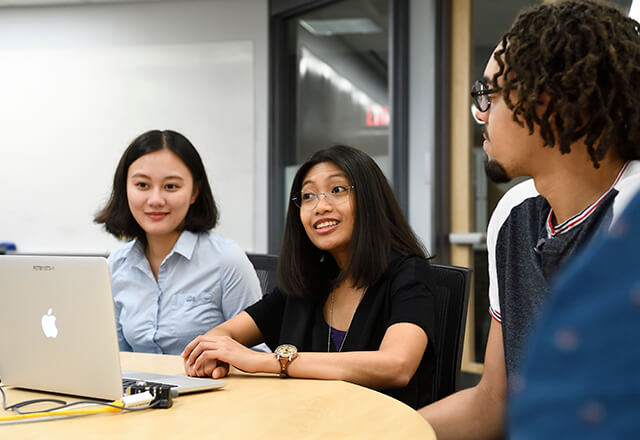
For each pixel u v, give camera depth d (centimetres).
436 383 146
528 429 20
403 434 83
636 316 18
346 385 113
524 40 90
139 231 195
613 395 18
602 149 87
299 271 153
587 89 84
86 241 445
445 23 335
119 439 83
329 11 397
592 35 84
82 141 446
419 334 131
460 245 335
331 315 152
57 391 109
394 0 353
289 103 423
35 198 451
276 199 423
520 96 90
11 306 111
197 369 124
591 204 94
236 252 194
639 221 19
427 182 339
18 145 453
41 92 450
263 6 423
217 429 87
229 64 428
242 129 427
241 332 156
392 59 354
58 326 105
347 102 386
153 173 186
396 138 355
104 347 101
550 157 94
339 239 146
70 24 448
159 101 438
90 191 445
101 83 444
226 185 430
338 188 147
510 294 110
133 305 190
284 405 99
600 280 19
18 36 453
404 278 142
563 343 19
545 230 105
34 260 106
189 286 190
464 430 116
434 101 334
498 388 116
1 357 114
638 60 85
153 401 100
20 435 86
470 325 331
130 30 441
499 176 102
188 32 434
